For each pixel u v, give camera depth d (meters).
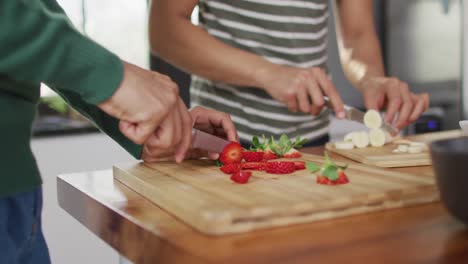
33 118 0.80
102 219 0.83
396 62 2.83
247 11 1.39
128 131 0.80
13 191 0.74
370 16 1.70
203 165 1.03
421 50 2.75
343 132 2.75
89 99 0.74
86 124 2.62
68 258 2.51
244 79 1.32
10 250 0.74
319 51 1.49
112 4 2.56
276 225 0.68
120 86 0.74
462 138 0.63
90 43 0.72
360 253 0.56
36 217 0.81
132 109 0.76
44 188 2.49
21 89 0.75
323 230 0.66
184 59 1.37
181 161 1.03
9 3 0.65
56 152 2.54
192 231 0.67
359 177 0.87
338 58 2.87
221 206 0.69
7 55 0.66
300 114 1.46
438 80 2.73
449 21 2.66
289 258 0.56
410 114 1.45
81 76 0.72
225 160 1.00
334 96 1.24
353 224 0.68
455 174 0.57
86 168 2.61
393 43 2.83
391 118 1.41
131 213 0.77
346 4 1.69
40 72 0.69
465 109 2.68
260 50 1.42
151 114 0.77
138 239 0.71
